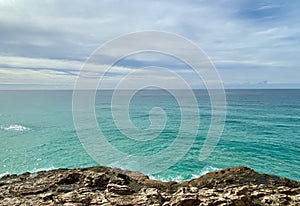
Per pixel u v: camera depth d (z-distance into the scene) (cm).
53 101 13938
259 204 962
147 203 946
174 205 911
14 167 3134
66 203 944
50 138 4794
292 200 997
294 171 2916
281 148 4034
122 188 1097
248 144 4300
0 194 1080
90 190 1111
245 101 14488
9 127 6109
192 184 1327
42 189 1141
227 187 1195
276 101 14400
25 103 12888
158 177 2684
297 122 6975
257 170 2952
